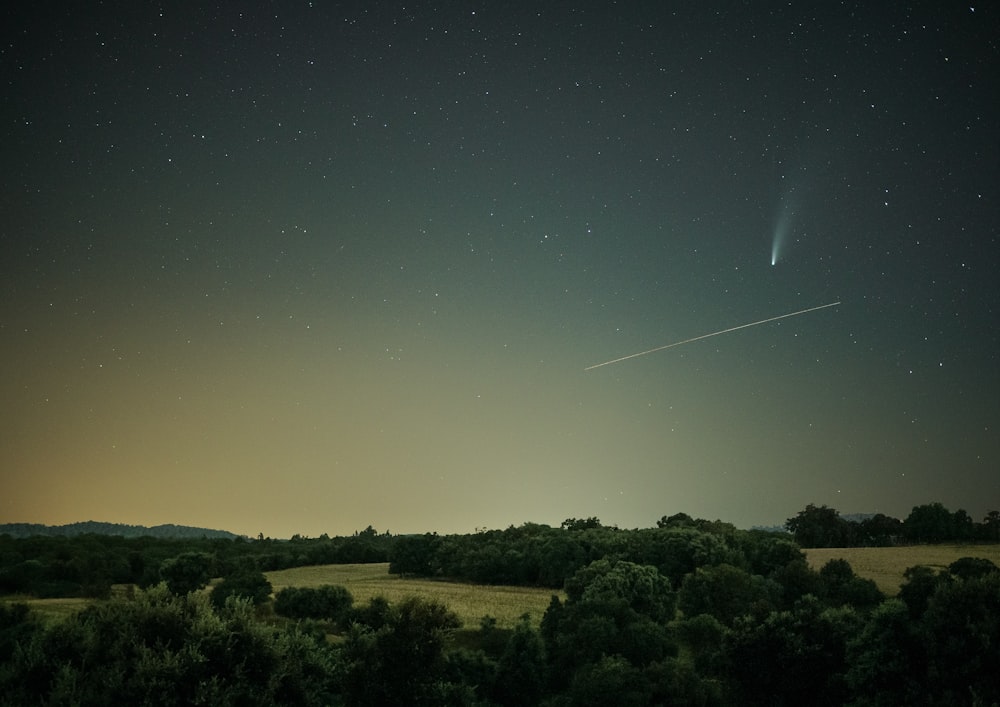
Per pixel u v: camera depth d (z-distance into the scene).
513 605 80.44
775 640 42.34
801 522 140.88
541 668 47.09
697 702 40.62
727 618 61.97
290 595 67.56
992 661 29.48
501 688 45.50
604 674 41.50
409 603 33.09
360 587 98.50
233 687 26.02
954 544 123.38
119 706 24.61
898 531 133.38
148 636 26.91
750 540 97.31
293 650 30.69
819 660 40.69
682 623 57.44
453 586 100.00
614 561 83.69
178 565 75.75
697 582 65.62
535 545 106.31
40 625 34.12
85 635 28.48
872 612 34.38
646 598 61.50
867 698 33.12
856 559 103.19
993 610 30.97
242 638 27.88
